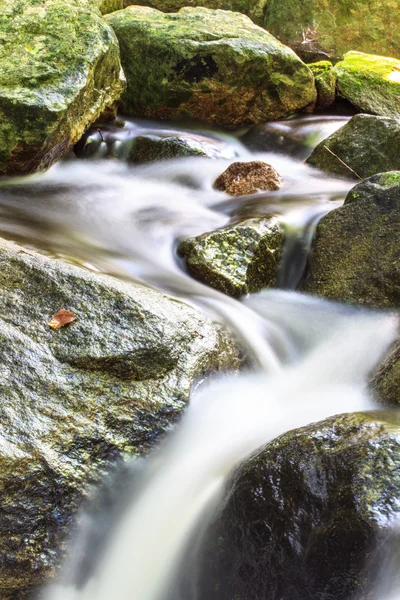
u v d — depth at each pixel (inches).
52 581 104.1
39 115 207.8
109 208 212.4
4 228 179.6
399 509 87.1
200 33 285.9
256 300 165.9
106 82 247.8
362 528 86.2
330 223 176.2
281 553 93.4
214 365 130.6
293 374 145.9
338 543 88.1
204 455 116.3
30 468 103.3
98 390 115.2
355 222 173.2
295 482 96.2
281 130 290.8
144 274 165.9
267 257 172.2
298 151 281.0
